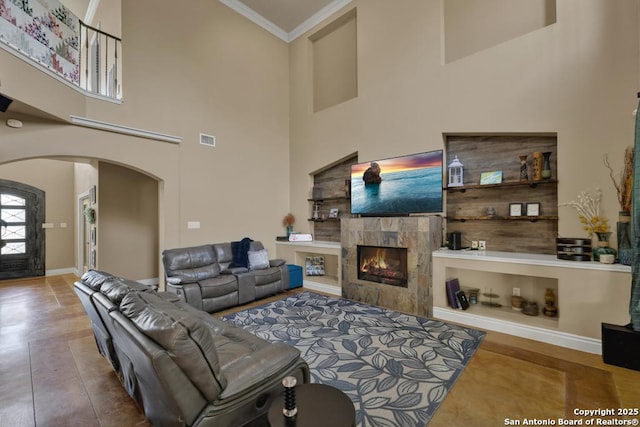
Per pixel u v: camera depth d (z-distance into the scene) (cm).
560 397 211
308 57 614
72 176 720
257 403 161
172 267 410
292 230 631
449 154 432
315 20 596
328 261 579
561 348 287
